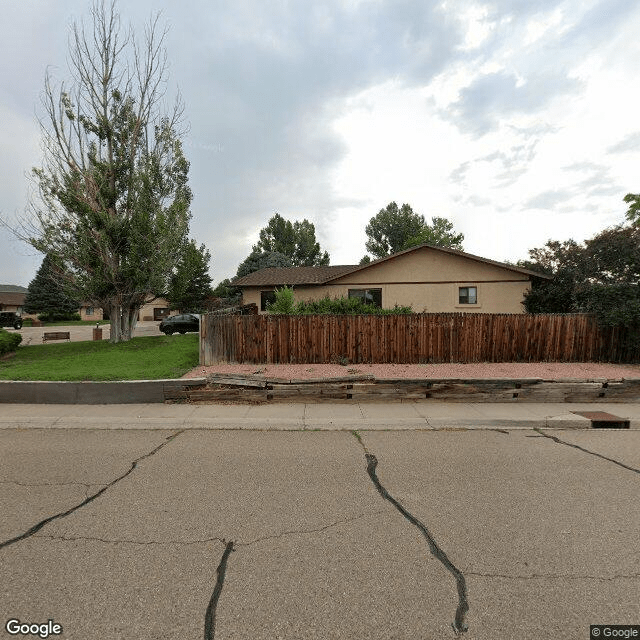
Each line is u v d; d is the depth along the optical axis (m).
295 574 2.83
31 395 8.13
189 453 5.43
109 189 15.01
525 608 2.49
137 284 15.14
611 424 6.74
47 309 47.47
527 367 9.91
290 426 6.77
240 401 8.03
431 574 2.82
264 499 4.00
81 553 3.09
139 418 7.10
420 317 10.50
